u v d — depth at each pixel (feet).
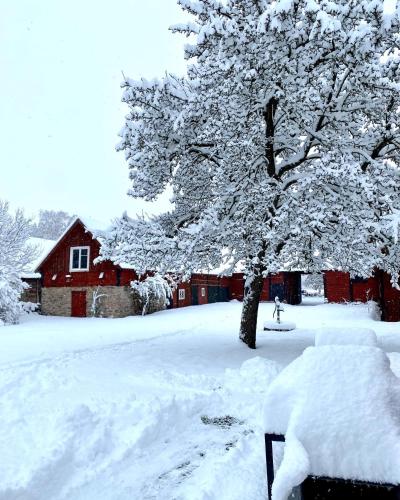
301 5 34.65
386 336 54.13
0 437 18.95
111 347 47.88
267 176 43.57
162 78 41.34
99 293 99.45
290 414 11.35
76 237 103.60
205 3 38.68
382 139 42.06
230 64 35.14
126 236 43.11
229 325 75.25
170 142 43.83
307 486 10.11
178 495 14.83
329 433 10.21
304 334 58.95
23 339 54.75
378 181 36.45
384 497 9.70
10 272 87.30
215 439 20.44
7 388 27.73
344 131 42.57
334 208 36.55
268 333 61.41
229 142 37.29
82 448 18.28
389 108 39.60
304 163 46.96
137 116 41.37
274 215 39.73
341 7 34.60
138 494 15.06
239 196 40.83
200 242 39.45
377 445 9.85
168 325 76.02
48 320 90.02
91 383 29.60
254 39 35.55
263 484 15.26
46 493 15.08
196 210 48.55
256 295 47.09
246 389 29.50
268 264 38.50
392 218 33.04
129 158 43.16
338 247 38.24
